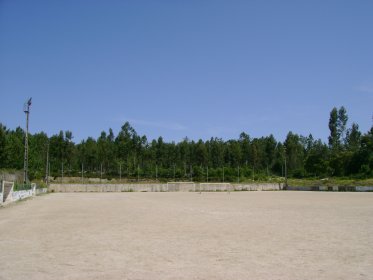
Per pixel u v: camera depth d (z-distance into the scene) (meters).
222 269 11.25
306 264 11.91
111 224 23.17
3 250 14.34
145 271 11.00
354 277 10.34
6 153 81.50
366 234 18.61
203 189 104.62
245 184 107.44
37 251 14.12
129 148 145.12
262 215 29.38
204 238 17.33
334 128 141.38
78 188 95.19
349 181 109.25
